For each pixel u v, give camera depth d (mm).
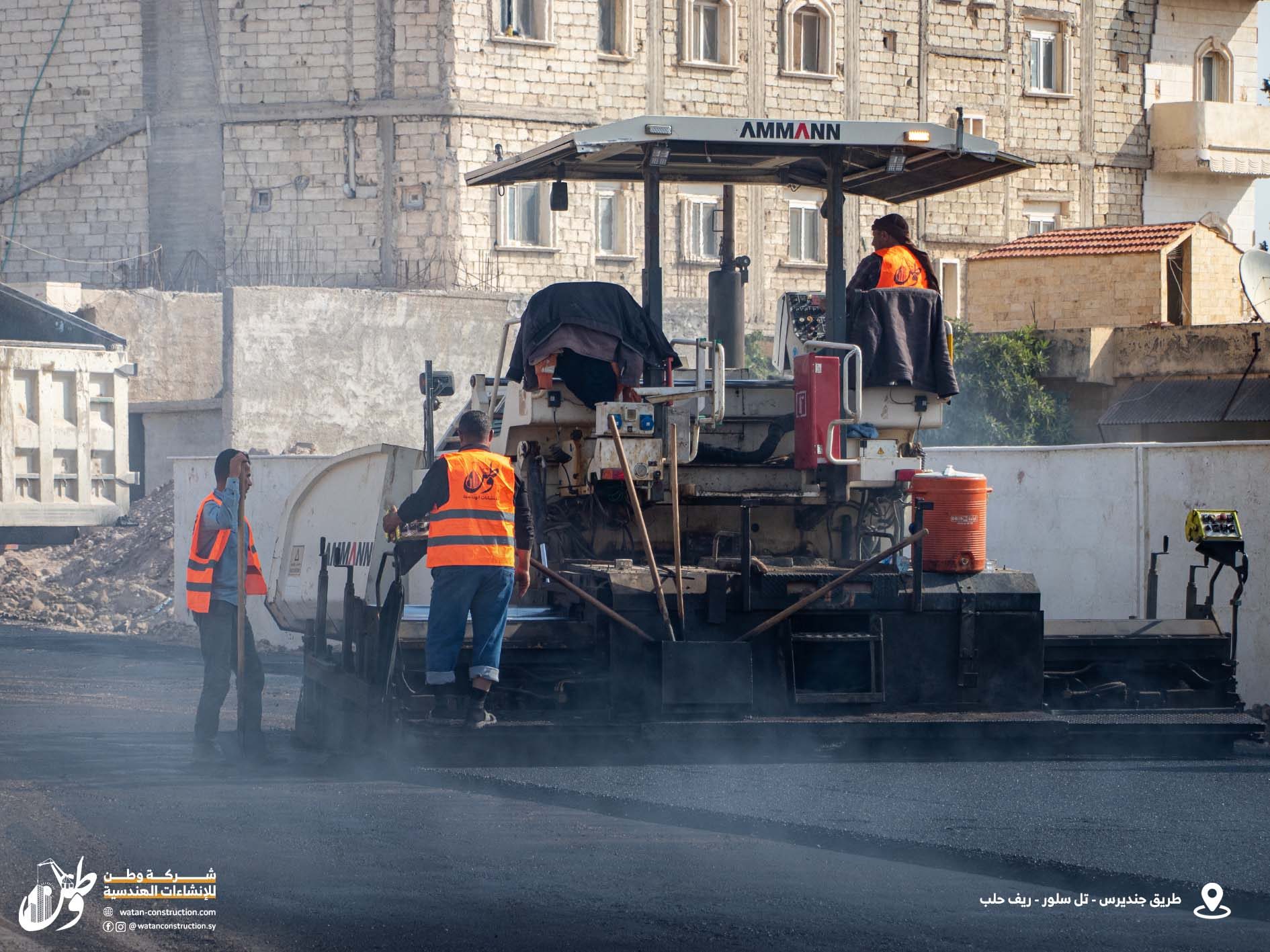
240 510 25000
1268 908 16188
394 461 29594
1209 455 31688
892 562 25859
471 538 23531
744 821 19812
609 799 21047
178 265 88812
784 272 95000
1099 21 107125
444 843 18922
